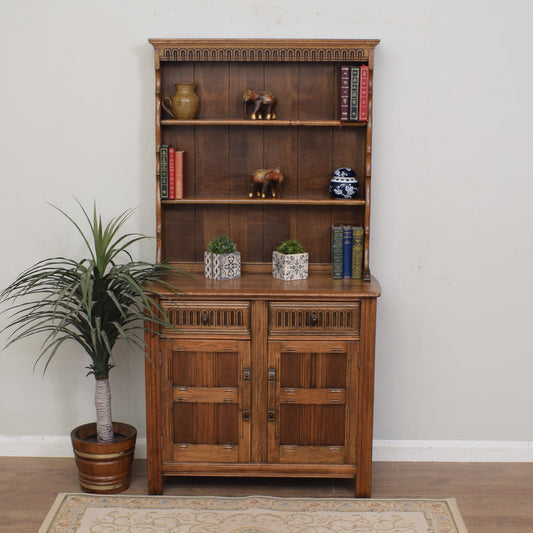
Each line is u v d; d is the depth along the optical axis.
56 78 3.47
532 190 3.52
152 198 3.55
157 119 3.30
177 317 3.19
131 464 3.37
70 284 3.06
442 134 3.48
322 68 3.42
